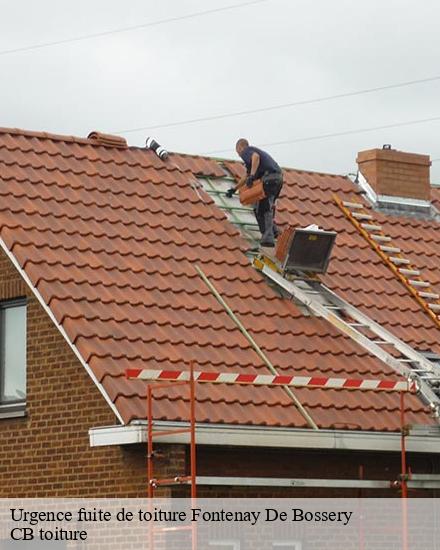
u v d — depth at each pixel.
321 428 29.45
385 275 35.97
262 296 32.81
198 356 29.84
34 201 32.38
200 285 32.16
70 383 29.38
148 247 32.62
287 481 29.08
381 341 32.78
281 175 34.28
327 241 33.78
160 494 27.84
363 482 30.06
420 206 40.06
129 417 27.53
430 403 31.14
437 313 35.12
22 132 34.72
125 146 36.09
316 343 31.98
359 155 40.06
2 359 31.20
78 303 29.78
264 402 29.53
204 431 27.97
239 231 34.75
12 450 30.41
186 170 36.47
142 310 30.47
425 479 30.30
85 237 31.94
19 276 30.77
